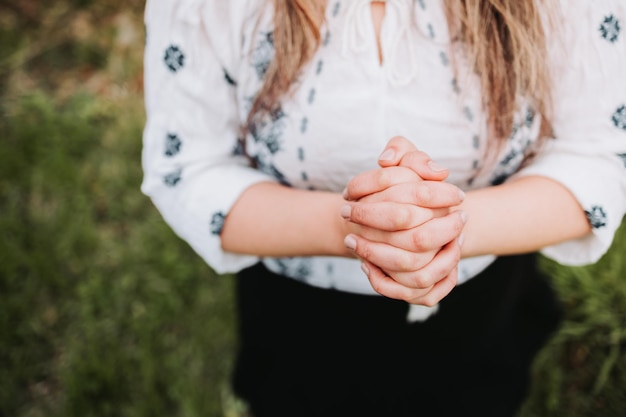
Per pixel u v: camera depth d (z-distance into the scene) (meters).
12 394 1.35
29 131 1.73
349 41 0.67
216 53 0.70
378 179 0.63
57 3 2.09
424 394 0.92
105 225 1.60
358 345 0.86
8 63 1.97
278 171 0.74
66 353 1.41
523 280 0.95
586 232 0.70
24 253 1.52
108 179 1.67
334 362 0.90
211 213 0.72
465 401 0.95
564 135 0.70
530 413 1.22
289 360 0.93
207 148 0.74
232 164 0.75
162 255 1.50
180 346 1.39
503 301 0.88
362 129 0.69
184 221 0.73
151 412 1.30
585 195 0.68
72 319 1.45
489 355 0.94
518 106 0.68
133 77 1.90
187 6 0.68
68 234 1.56
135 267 1.50
